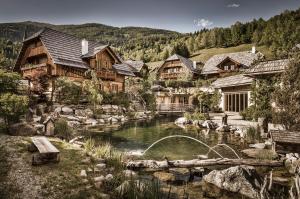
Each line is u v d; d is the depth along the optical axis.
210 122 21.81
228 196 7.04
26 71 31.94
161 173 8.84
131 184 6.53
